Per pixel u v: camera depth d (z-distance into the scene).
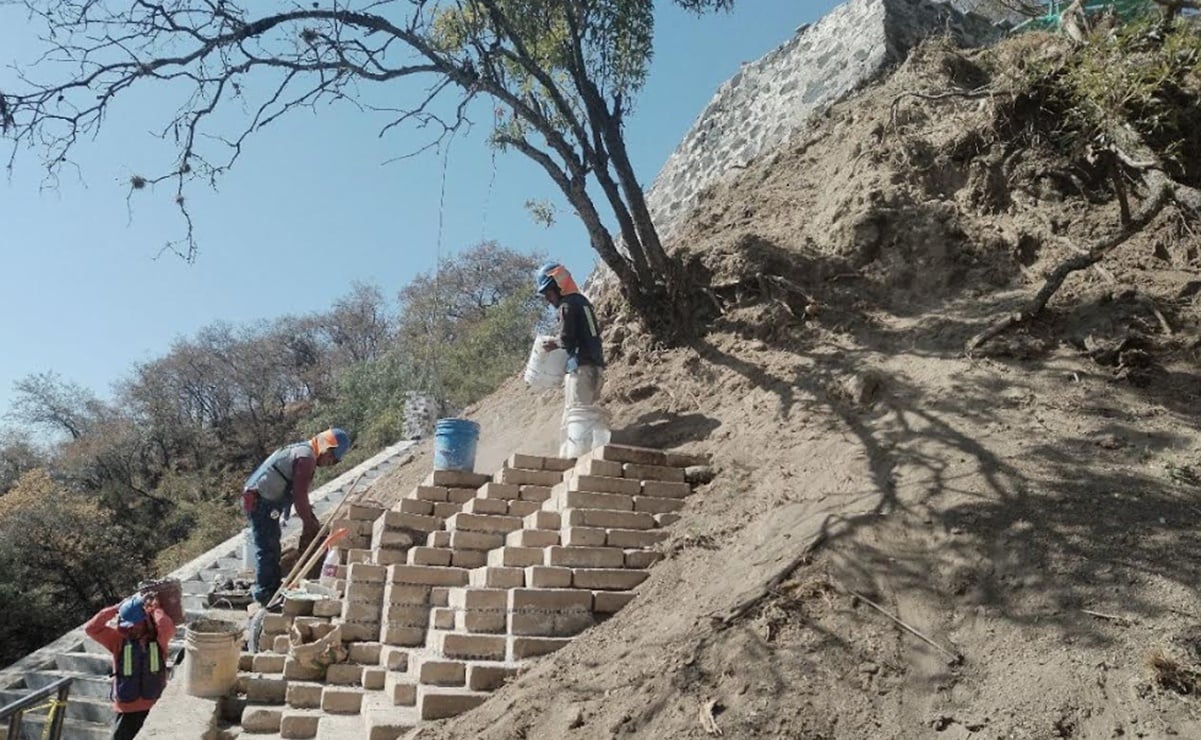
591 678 4.83
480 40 8.99
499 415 11.82
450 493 7.87
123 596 27.42
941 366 6.83
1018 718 3.83
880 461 5.96
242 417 47.50
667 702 4.41
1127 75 7.49
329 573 8.04
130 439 41.09
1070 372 6.22
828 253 8.98
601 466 6.94
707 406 8.20
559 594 5.70
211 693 6.07
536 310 24.56
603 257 9.81
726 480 6.80
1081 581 4.41
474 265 42.12
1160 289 6.88
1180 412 5.59
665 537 6.32
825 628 4.62
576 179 9.55
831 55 13.47
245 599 9.62
